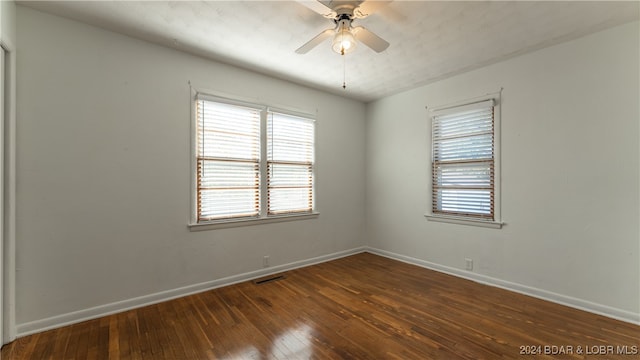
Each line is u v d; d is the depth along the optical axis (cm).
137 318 245
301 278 346
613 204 247
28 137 219
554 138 278
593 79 255
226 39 268
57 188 231
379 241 454
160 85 280
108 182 253
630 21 235
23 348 201
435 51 290
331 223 429
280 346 205
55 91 230
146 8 220
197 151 305
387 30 249
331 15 201
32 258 221
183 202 294
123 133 261
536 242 289
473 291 304
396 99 429
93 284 246
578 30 249
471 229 341
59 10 224
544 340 212
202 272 306
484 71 328
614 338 213
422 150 394
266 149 357
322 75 357
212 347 204
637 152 236
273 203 367
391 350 200
